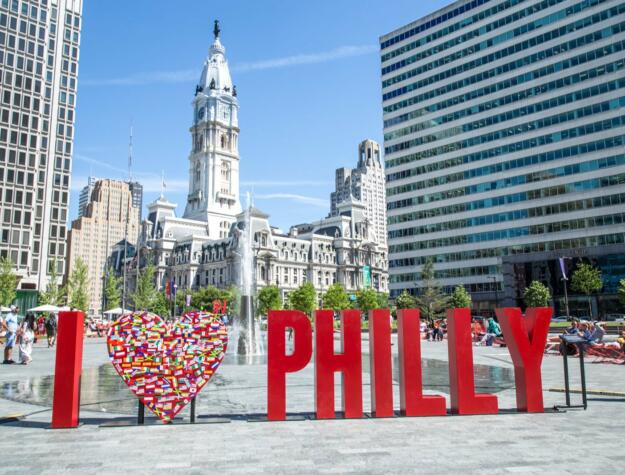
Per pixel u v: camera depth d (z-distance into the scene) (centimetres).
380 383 1570
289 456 1103
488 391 2116
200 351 1504
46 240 12012
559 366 3073
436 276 12700
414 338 1593
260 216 18738
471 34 12550
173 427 1426
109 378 2669
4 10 11344
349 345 1563
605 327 6256
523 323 1655
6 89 11250
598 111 10231
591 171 10256
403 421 1494
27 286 11281
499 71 11925
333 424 1456
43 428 1422
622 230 9750
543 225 10900
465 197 12325
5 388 2256
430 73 13325
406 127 13738
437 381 2533
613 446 1177
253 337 4656
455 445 1195
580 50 10575
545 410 1631
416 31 13750
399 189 13750
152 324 1500
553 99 10944
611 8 10150
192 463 1052
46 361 3581
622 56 9938
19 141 11350
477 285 11925
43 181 12056
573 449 1151
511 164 11550
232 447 1188
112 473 981
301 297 14162
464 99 12550
